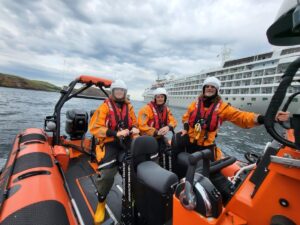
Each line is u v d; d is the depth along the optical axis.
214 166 1.52
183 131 2.72
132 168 1.89
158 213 1.62
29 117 12.77
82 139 4.14
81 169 3.55
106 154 2.32
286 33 0.91
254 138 10.37
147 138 2.02
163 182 1.61
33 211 1.55
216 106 2.43
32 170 2.22
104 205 2.26
